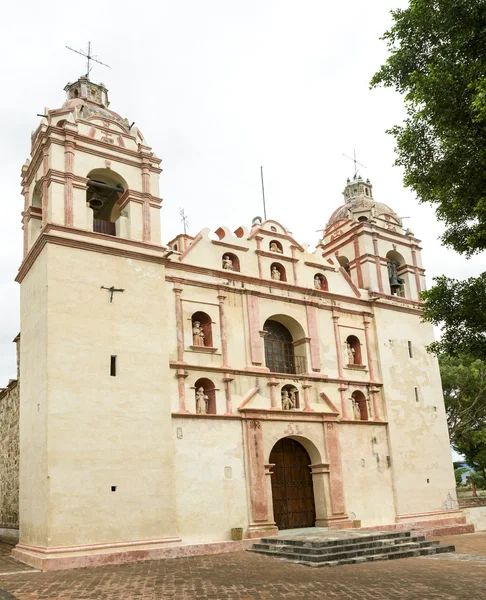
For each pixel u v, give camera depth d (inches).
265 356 1179.9
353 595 551.8
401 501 1218.0
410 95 653.3
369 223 1407.5
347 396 1218.6
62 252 920.3
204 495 965.8
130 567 781.3
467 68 615.5
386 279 1392.7
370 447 1215.6
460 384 1819.6
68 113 1023.0
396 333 1354.6
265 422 1072.2
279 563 789.2
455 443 2082.9
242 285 1147.3
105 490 855.1
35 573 743.7
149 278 999.0
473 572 673.6
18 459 1154.0
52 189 947.3
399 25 693.9
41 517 826.2
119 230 1024.9
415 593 552.4
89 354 898.7
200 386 1046.4
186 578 677.3
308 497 1125.7
